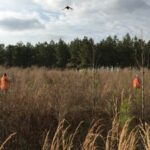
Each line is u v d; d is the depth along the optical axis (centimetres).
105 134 862
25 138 852
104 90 1234
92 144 612
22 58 6022
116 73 1886
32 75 1883
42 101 1012
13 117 912
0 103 968
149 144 599
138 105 1078
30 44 6425
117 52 4703
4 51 5975
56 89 1220
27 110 950
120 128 747
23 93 1061
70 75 1953
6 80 1120
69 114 1003
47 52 6134
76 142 843
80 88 1332
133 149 602
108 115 1013
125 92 1241
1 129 870
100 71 2141
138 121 971
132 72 1939
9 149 812
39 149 817
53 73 2105
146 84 1476
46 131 887
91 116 1007
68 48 5681
